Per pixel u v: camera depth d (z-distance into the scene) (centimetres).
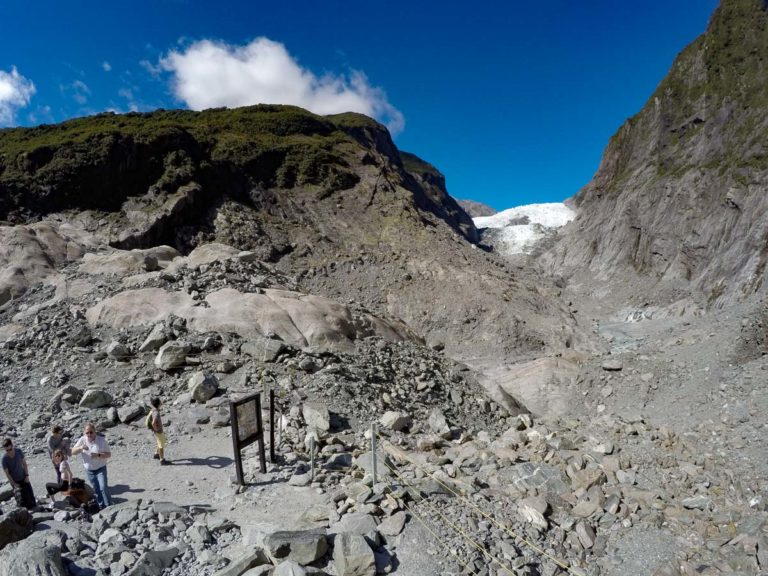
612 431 1391
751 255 4891
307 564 723
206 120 7869
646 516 909
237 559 720
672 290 5878
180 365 1606
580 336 4531
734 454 1198
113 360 1633
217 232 5372
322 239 5747
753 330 2291
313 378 1595
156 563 718
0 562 655
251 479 1033
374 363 1869
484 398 1919
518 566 764
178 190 5516
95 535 780
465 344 4322
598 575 777
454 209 14062
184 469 1106
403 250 5675
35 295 2156
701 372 2189
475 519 870
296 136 7681
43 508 870
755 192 5544
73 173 5266
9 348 1712
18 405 1419
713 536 841
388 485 934
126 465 1123
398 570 742
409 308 4716
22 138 6119
